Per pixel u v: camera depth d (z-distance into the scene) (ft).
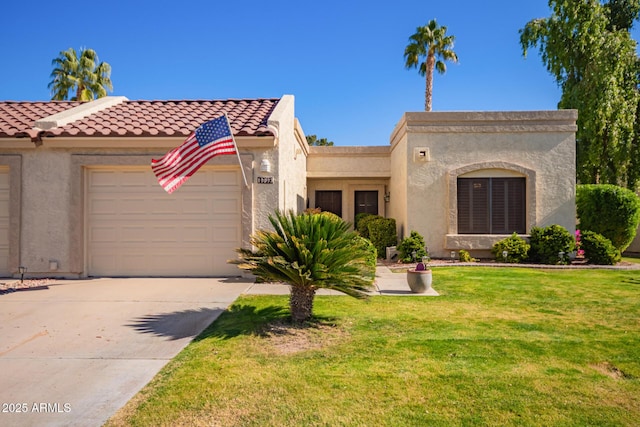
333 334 18.43
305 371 14.28
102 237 33.81
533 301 24.93
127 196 33.86
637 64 61.98
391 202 57.67
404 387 12.99
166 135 32.40
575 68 66.85
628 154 60.34
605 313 22.12
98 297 26.12
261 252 20.35
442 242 44.65
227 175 33.73
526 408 11.67
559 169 43.96
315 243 19.39
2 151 32.81
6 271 33.30
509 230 44.24
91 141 32.53
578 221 48.67
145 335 18.52
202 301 25.05
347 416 11.26
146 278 32.99
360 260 20.93
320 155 59.21
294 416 11.27
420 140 44.98
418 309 22.94
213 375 13.93
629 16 69.67
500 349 16.40
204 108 41.11
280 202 33.55
